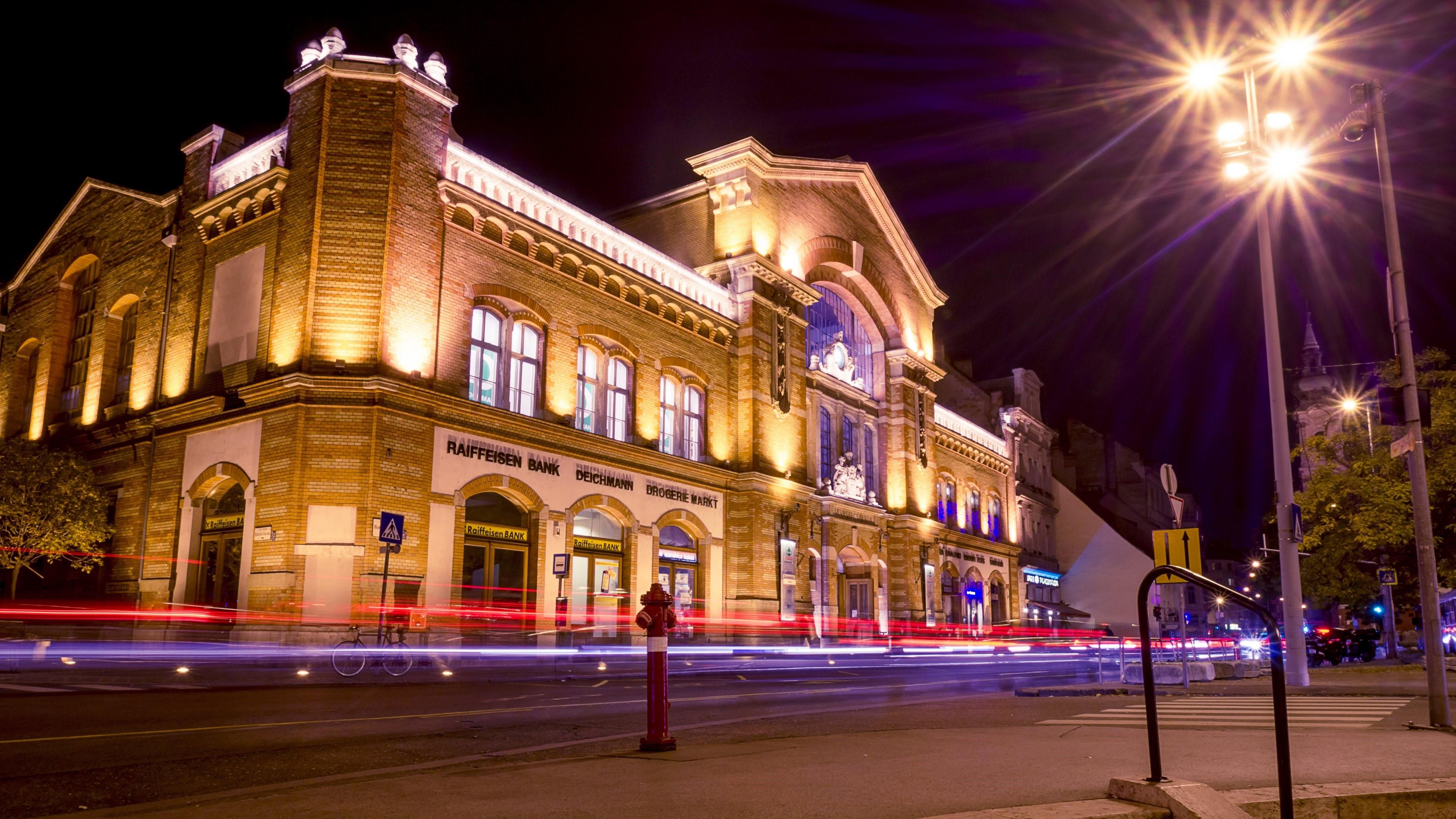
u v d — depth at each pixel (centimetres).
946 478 4722
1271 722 1138
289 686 1603
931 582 4238
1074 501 6394
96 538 2461
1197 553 1338
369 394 2095
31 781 721
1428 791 625
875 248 4134
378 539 2003
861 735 960
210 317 2419
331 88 2248
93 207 3002
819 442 3700
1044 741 905
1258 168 1686
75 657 2103
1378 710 1316
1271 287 1828
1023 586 5606
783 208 3538
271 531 2073
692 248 3431
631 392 2850
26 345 3167
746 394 3225
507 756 859
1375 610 4819
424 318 2233
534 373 2544
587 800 594
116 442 2630
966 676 2436
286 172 2259
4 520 2370
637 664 2478
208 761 820
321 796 612
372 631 2003
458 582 2222
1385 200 1260
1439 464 2391
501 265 2453
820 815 552
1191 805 548
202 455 2328
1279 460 1797
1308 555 3478
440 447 2225
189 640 2214
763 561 3159
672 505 2906
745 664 2745
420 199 2266
